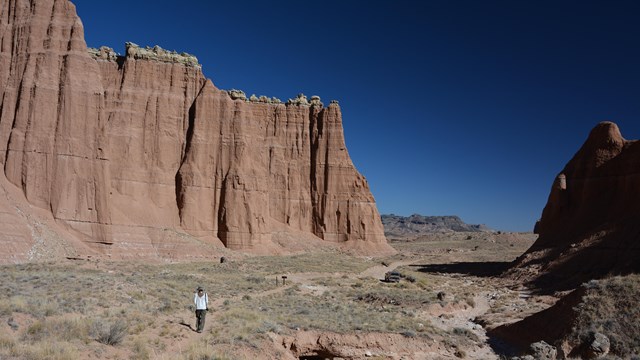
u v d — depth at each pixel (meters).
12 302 20.77
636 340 24.09
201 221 75.31
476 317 37.22
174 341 20.41
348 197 96.38
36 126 58.81
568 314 27.69
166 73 78.75
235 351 20.72
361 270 66.75
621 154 59.19
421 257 97.44
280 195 92.75
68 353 15.78
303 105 98.62
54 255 51.72
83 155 60.22
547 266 54.16
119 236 62.66
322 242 91.88
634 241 46.78
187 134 78.69
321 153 96.81
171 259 63.88
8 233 49.41
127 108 73.75
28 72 60.56
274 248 80.44
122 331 19.53
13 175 56.94
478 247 121.62
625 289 27.39
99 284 30.42
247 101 89.75
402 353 25.67
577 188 64.06
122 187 70.00
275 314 29.08
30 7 63.41
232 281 44.81
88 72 63.16
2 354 14.79
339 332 26.08
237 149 80.62
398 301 39.56
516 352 27.48
